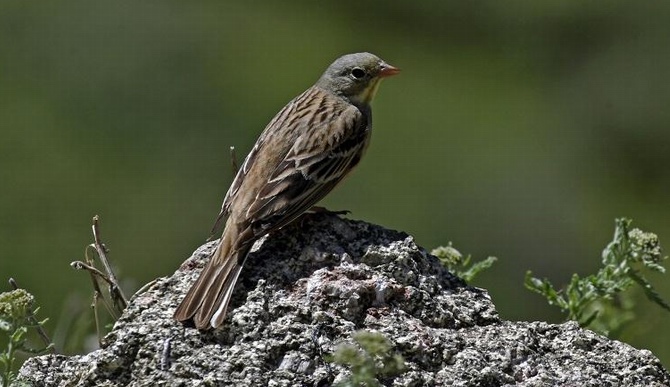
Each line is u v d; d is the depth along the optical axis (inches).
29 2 895.1
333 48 958.4
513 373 256.7
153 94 846.5
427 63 970.1
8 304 249.8
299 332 250.7
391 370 242.8
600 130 903.1
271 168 294.8
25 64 851.4
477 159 840.3
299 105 323.3
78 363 261.3
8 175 756.0
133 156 790.5
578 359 261.9
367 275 266.4
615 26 977.5
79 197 748.0
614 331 328.2
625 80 935.0
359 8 1008.2
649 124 904.9
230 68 882.8
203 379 241.9
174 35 894.4
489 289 693.3
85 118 816.3
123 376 246.7
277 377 243.4
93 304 289.3
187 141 810.8
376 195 789.9
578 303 309.0
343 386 219.8
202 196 767.7
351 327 253.6
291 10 979.3
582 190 832.9
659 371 262.5
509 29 994.7
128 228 732.0
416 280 269.3
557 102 928.3
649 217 837.8
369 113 345.1
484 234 779.4
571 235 791.1
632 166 885.2
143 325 250.8
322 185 298.5
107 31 882.1
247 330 250.5
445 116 887.1
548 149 868.6
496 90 937.5
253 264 269.1
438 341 255.6
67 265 673.0
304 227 282.8
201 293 258.2
